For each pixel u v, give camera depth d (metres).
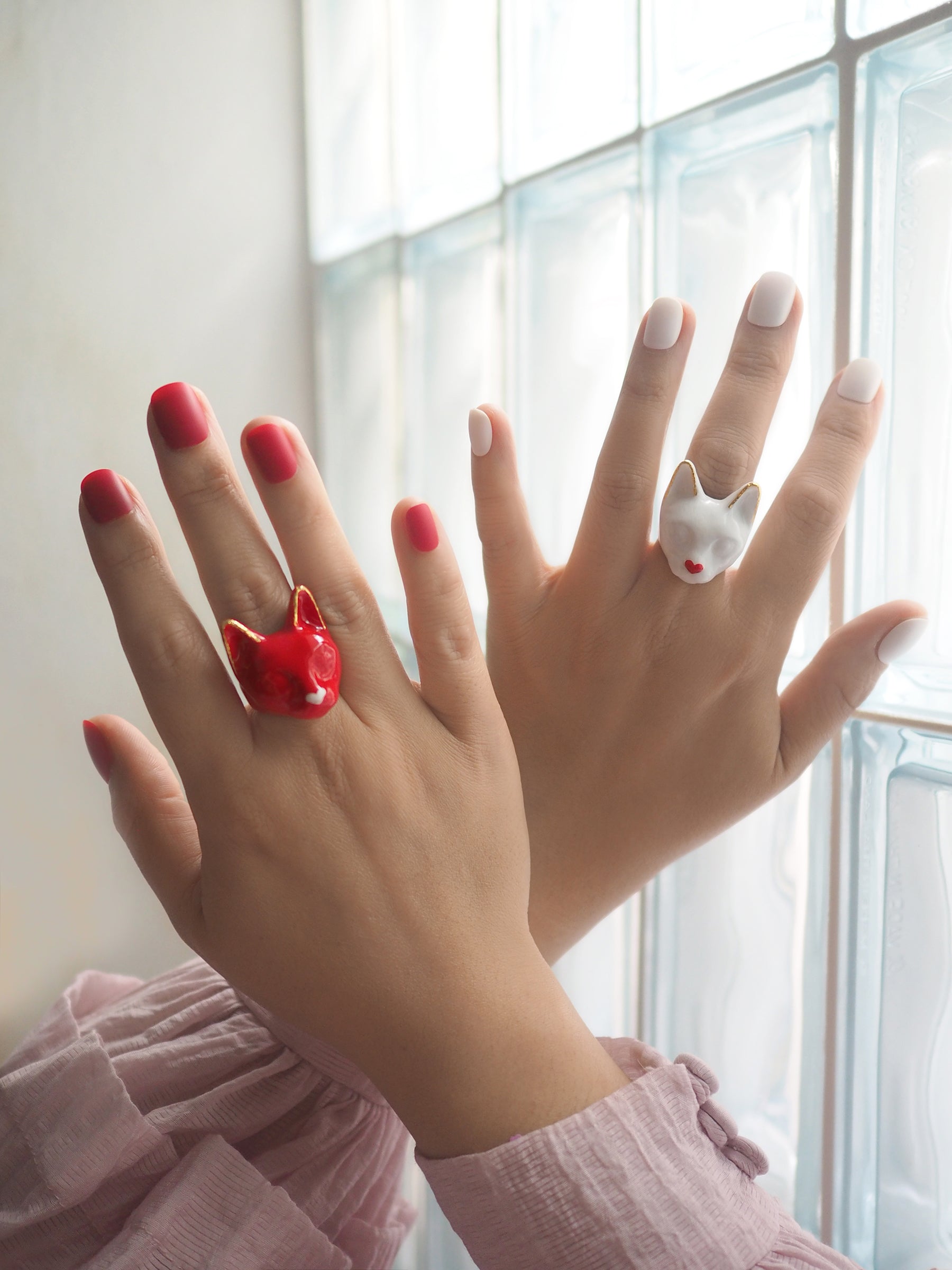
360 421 0.72
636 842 0.38
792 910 0.45
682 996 0.50
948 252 0.38
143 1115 0.36
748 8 0.43
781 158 0.42
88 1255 0.35
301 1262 0.34
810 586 0.36
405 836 0.31
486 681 0.32
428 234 0.63
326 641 0.30
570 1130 0.29
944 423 0.39
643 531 0.36
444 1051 0.30
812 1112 0.45
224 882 0.31
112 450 0.67
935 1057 0.41
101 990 0.48
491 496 0.37
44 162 0.63
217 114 0.69
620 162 0.49
